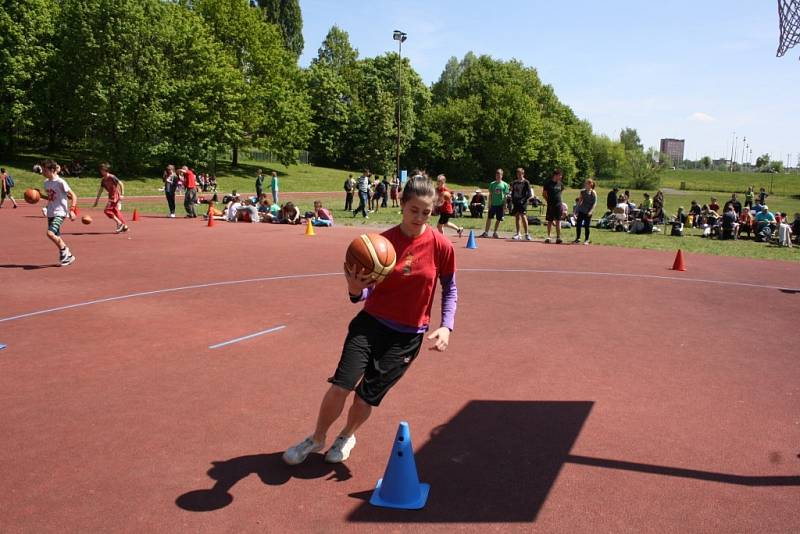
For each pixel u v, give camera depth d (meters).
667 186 101.31
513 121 81.06
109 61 40.97
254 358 6.18
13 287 9.57
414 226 3.72
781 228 19.16
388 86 83.75
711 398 5.28
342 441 4.05
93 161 46.50
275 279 10.50
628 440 4.43
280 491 3.66
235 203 21.80
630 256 14.57
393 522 3.35
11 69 39.09
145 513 3.40
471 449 4.26
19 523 3.29
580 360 6.29
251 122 54.19
